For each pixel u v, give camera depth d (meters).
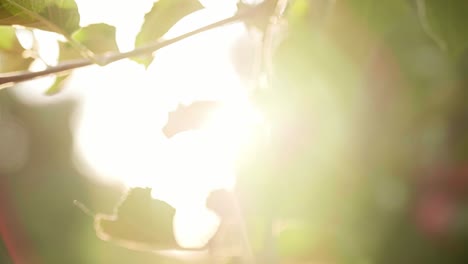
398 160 0.74
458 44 0.52
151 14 0.56
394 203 0.75
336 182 0.64
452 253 0.82
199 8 0.56
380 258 0.73
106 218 0.58
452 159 0.81
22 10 0.55
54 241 4.71
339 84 0.61
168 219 0.58
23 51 0.61
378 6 0.60
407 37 0.64
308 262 0.64
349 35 0.61
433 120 0.77
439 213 0.80
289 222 0.63
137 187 0.58
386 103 0.68
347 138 0.64
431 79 0.72
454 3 0.52
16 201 5.55
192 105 0.58
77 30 0.56
